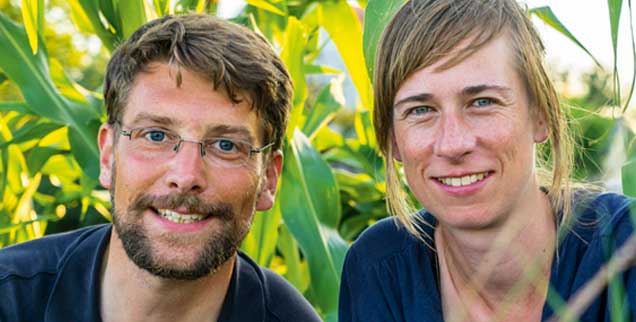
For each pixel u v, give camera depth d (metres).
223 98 0.92
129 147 0.92
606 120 0.95
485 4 0.85
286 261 1.50
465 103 0.84
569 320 0.48
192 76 0.92
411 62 0.85
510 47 0.85
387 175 0.98
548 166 1.05
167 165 0.90
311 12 1.57
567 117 1.01
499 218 0.86
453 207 0.87
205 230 0.92
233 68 0.92
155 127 0.91
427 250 0.99
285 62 1.31
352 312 1.03
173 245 0.91
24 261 1.01
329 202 1.34
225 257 0.93
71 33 4.40
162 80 0.92
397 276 1.00
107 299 0.99
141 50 0.93
